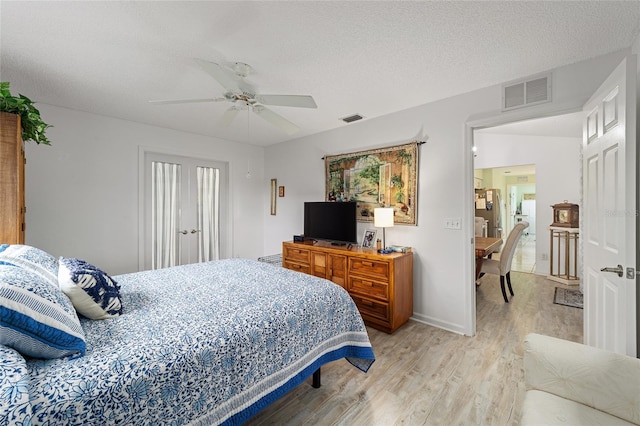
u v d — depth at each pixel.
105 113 3.21
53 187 2.97
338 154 3.79
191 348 1.15
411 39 1.78
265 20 1.59
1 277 1.00
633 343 1.41
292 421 1.60
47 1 1.43
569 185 4.67
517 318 3.04
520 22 1.61
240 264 2.66
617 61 1.92
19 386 0.76
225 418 1.19
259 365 1.35
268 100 2.05
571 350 1.21
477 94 2.56
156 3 1.45
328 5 1.47
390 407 1.71
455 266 2.74
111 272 3.36
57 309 1.05
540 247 4.94
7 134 1.72
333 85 2.46
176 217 4.02
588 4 1.46
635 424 1.03
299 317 1.58
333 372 2.08
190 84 2.43
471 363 2.18
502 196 8.84
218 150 4.38
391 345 2.48
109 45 1.84
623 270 1.44
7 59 2.02
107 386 0.91
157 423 1.00
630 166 1.40
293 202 4.48
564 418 1.06
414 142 2.97
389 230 3.25
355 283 3.01
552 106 2.17
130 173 3.50
